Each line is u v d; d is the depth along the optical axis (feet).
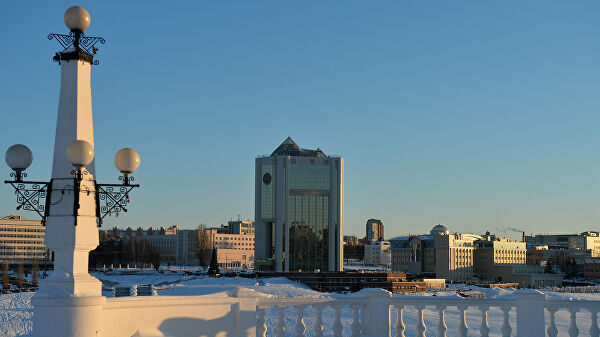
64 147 47.24
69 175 46.70
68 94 47.96
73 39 48.52
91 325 44.96
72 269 46.21
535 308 56.49
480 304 56.18
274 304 53.16
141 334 48.24
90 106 48.83
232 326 52.60
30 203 46.14
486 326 56.39
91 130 48.65
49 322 44.70
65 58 48.11
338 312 54.39
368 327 55.11
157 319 49.49
